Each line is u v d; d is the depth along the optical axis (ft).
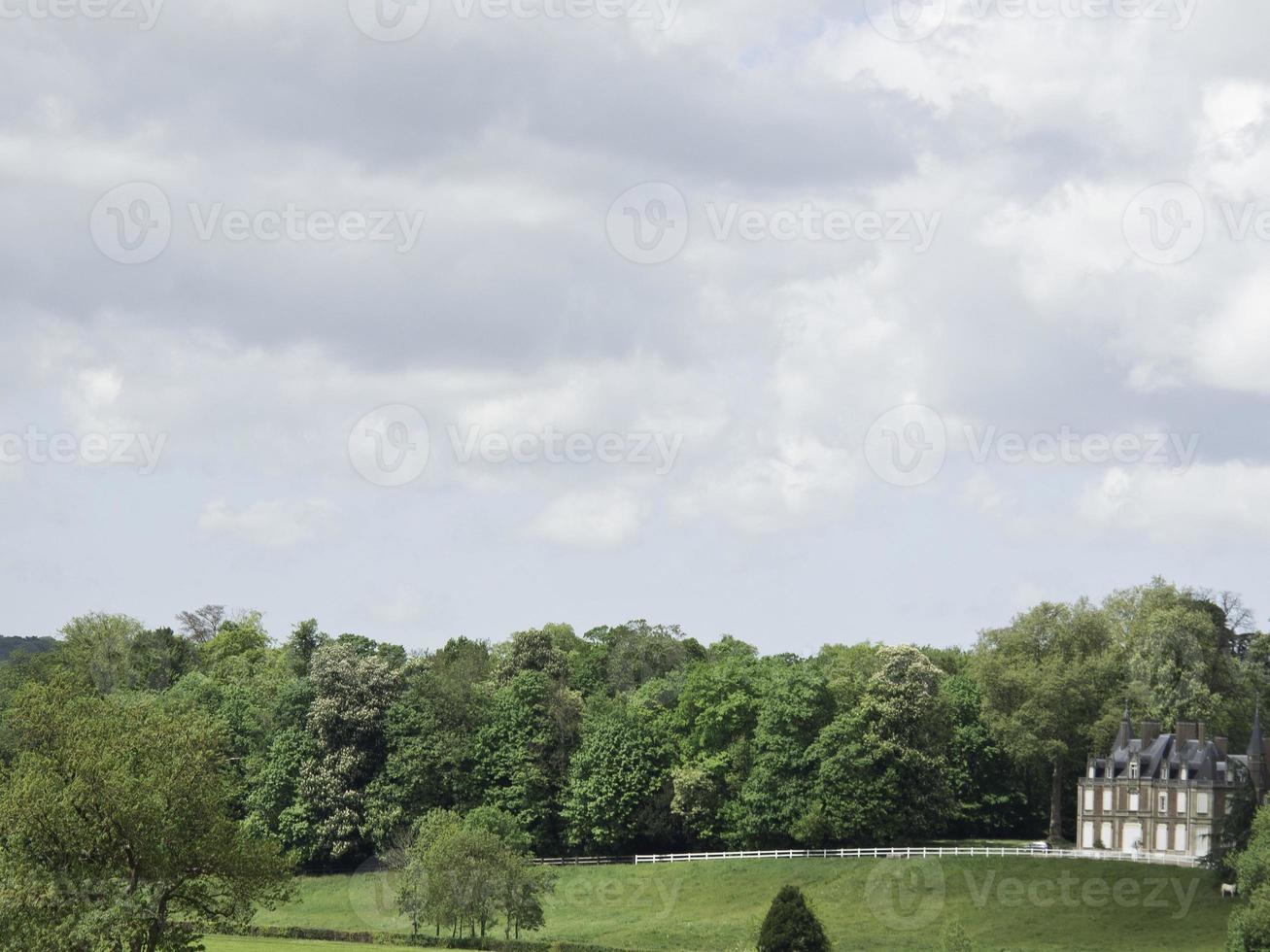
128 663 551.59
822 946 281.33
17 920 190.29
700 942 342.85
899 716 432.25
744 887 397.39
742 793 445.37
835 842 437.58
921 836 437.58
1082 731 451.94
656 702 498.28
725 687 472.03
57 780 199.62
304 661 550.77
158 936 195.93
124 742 203.72
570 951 320.50
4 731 277.03
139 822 195.72
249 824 444.96
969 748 463.42
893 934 341.00
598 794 454.81
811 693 446.60
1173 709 461.78
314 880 435.12
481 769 463.42
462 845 339.36
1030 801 476.95
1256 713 424.46
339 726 455.63
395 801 445.78
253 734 476.95
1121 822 430.61
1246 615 548.31
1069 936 328.90
